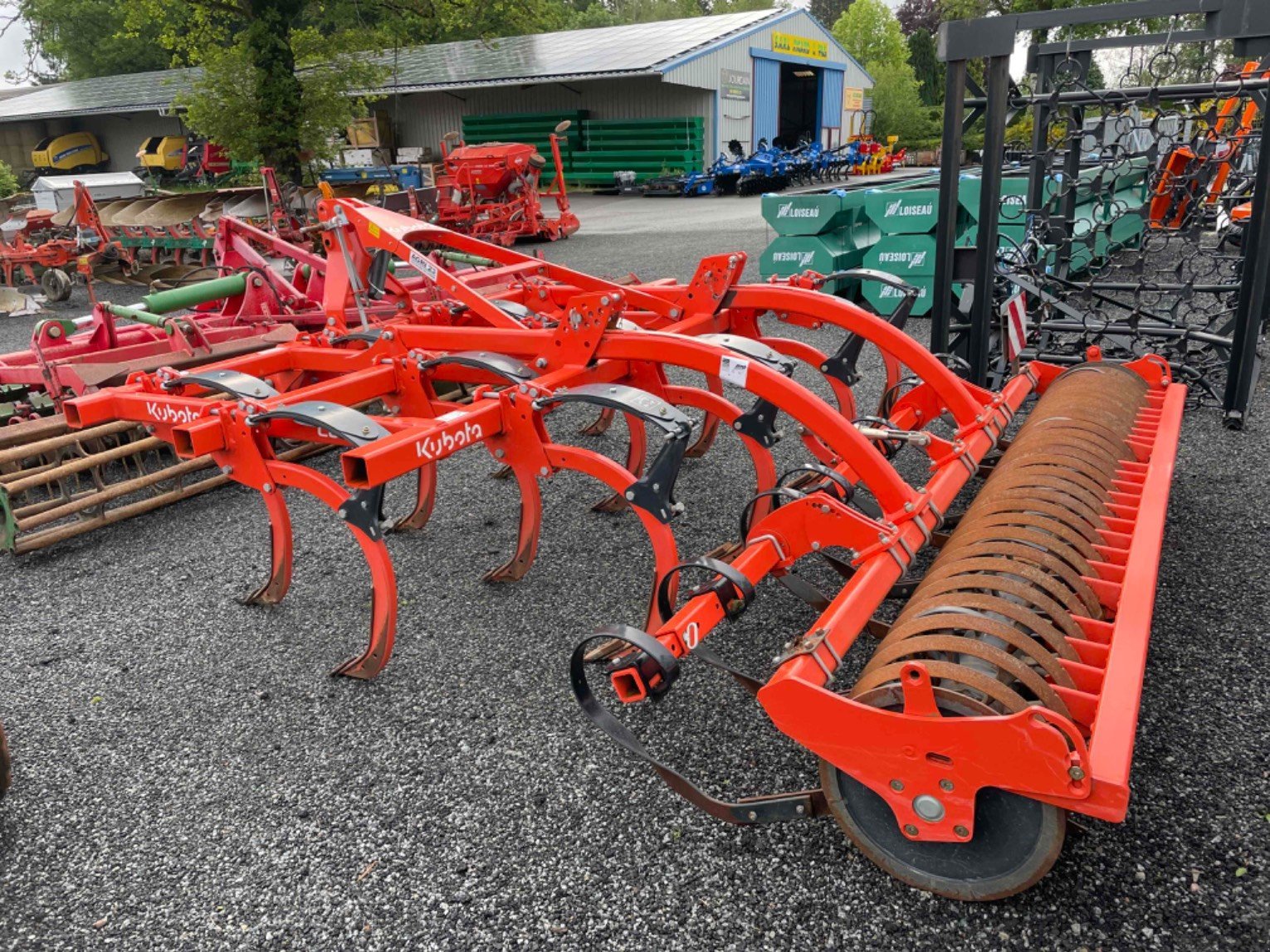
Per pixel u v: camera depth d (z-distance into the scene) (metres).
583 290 4.47
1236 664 2.92
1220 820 2.29
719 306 4.08
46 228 12.88
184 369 5.13
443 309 4.75
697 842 2.35
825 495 2.59
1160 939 1.97
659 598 2.56
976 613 2.07
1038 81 6.94
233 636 3.54
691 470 4.97
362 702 3.06
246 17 15.66
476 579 3.88
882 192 8.33
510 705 3.00
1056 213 7.24
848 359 4.19
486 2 18.94
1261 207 4.63
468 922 2.15
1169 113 8.26
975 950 1.97
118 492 4.56
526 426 3.16
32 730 3.01
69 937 2.18
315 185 14.98
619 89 26.73
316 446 5.59
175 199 11.87
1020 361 5.37
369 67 16.38
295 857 2.39
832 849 2.29
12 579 4.12
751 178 22.89
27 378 4.94
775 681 2.04
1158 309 6.24
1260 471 4.44
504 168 14.51
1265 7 4.20
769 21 28.02
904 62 46.59
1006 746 1.78
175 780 2.72
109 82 36.97
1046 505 2.61
